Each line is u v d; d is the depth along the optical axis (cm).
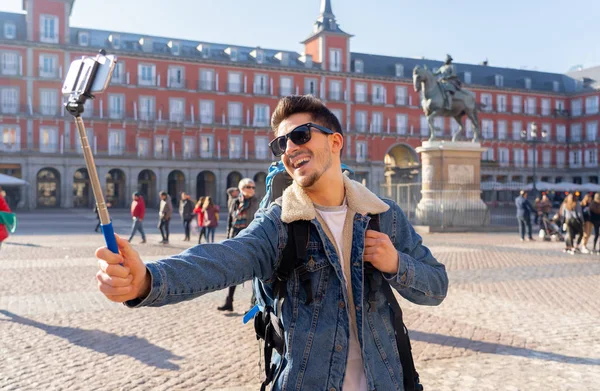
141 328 625
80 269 1092
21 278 977
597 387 438
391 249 175
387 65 6475
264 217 180
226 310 722
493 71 7225
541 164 6925
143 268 140
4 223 825
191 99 5444
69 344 559
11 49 4819
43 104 4909
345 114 6025
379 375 171
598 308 730
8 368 483
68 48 4956
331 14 6131
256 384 444
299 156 179
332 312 171
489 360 506
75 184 5275
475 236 1920
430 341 569
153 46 5622
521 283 927
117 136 5147
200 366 490
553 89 7212
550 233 1770
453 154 2103
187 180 5384
